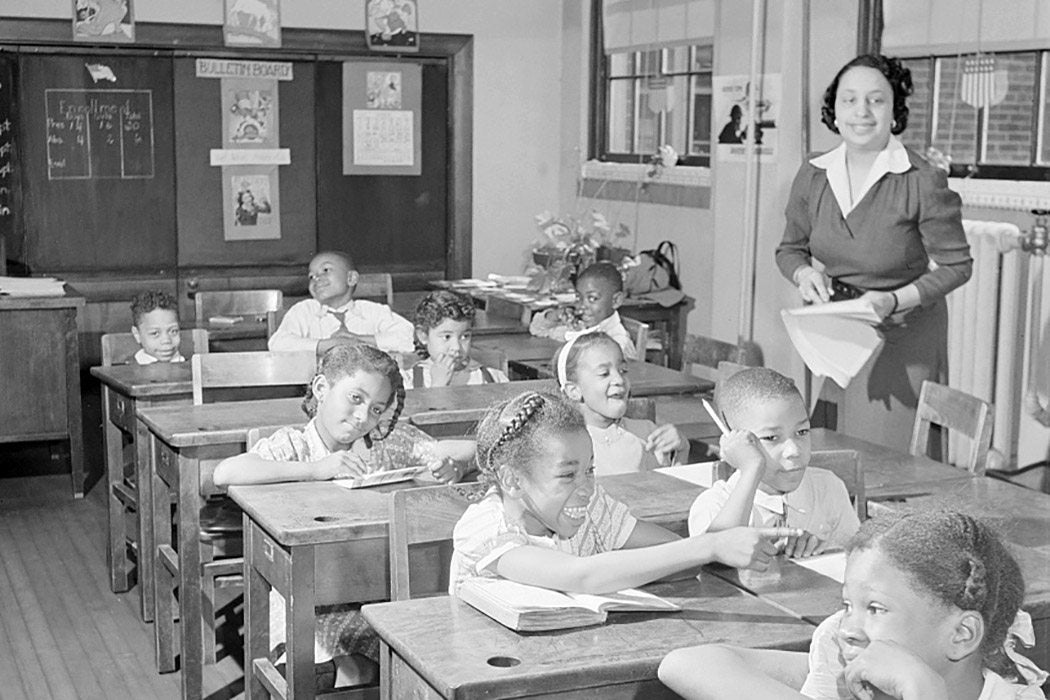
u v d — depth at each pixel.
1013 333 5.01
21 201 6.81
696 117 6.87
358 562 2.63
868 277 4.31
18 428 5.78
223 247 7.25
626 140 7.52
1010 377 5.03
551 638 1.94
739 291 6.39
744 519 2.22
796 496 2.60
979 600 1.47
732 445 2.29
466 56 7.66
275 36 7.15
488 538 2.19
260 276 7.34
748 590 2.20
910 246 4.26
